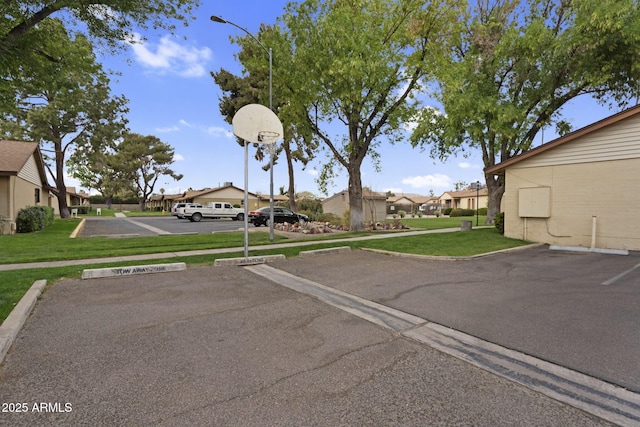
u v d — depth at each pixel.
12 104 11.12
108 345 3.45
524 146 19.23
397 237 13.46
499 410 2.43
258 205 45.34
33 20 8.16
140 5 8.76
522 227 12.34
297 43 14.45
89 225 23.84
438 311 4.68
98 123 31.52
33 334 3.71
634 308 4.67
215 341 3.61
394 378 2.88
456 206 58.09
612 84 16.77
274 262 8.38
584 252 9.87
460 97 18.36
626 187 9.81
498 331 3.94
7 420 2.22
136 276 6.72
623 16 14.36
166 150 65.44
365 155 17.64
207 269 7.46
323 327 4.07
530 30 17.14
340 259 8.89
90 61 11.45
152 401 2.48
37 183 21.94
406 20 13.85
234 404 2.46
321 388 2.70
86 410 2.35
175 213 36.62
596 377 2.90
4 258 8.22
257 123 9.31
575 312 4.54
